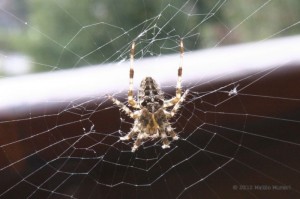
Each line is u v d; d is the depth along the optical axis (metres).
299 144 0.16
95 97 0.16
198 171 0.16
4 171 0.16
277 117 0.15
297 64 0.15
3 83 0.16
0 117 0.15
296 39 0.15
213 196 0.16
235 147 0.16
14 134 0.15
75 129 0.16
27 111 0.15
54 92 0.16
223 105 0.16
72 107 0.16
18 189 0.16
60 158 0.16
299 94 0.15
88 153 0.16
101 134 0.16
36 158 0.16
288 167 0.16
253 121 0.16
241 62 0.15
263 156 0.16
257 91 0.15
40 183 0.16
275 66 0.15
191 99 0.16
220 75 0.16
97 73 0.16
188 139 0.16
